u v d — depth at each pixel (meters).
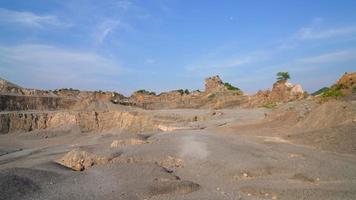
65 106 129.00
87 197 20.44
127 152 33.00
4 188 20.95
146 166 27.05
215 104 132.62
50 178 24.39
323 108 45.53
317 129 41.28
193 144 35.34
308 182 22.72
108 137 66.88
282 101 105.75
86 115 97.38
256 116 72.69
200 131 49.94
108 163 29.64
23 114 94.00
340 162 26.75
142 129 83.94
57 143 71.06
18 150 60.94
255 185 22.42
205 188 22.78
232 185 23.28
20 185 21.84
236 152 31.20
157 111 103.31
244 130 50.06
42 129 91.12
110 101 139.50
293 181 23.22
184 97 156.38
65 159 32.09
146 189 21.58
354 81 62.88
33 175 24.45
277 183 22.81
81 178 24.59
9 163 40.19
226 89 152.62
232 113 85.44
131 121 90.94
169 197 20.62
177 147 34.25
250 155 30.00
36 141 75.06
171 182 22.75
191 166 28.72
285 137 40.75
